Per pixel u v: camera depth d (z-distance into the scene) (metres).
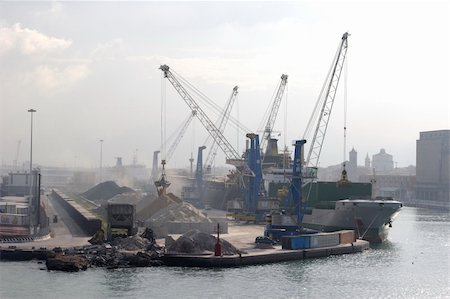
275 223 147.12
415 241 172.38
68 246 122.06
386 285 101.56
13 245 122.38
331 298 91.00
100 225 146.75
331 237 140.50
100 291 90.00
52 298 85.25
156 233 148.50
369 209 163.38
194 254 115.25
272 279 102.94
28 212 169.12
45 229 147.00
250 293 91.81
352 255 136.88
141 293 89.62
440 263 126.31
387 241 171.38
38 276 98.88
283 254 123.62
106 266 108.56
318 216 182.00
